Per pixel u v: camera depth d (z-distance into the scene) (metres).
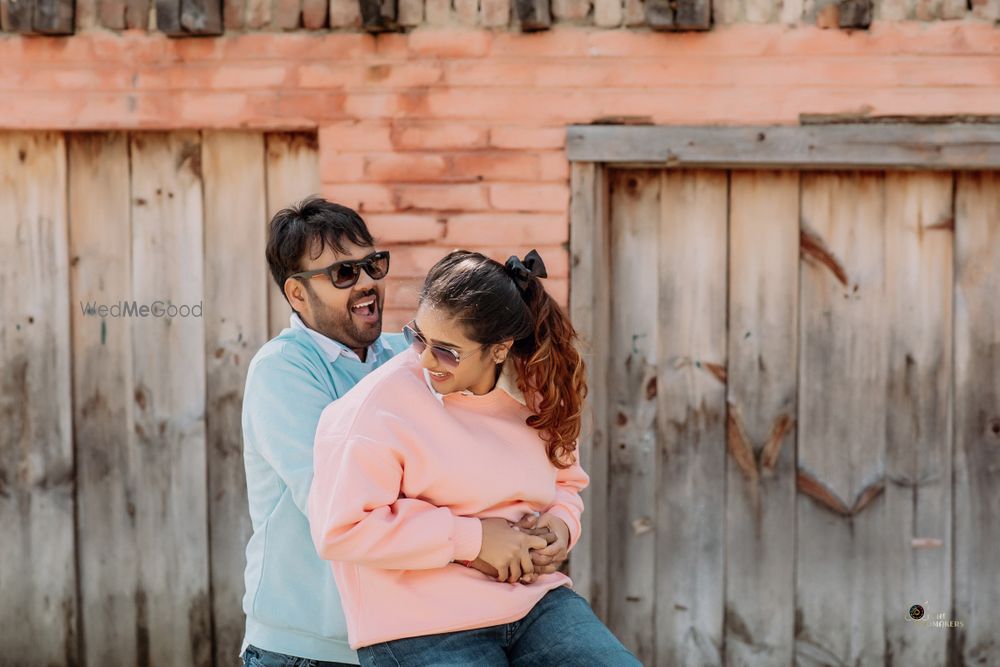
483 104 3.85
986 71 3.65
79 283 4.22
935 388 3.93
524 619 2.34
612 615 4.12
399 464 2.23
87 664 4.34
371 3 3.80
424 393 2.27
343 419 2.25
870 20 3.67
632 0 3.76
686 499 4.07
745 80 3.74
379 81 3.89
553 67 3.82
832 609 4.03
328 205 2.66
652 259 4.02
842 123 3.72
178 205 4.16
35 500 4.30
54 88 4.04
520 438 2.34
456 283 2.17
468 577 2.27
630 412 4.06
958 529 3.95
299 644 2.51
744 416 4.02
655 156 3.78
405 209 3.91
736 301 4.00
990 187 3.86
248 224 4.13
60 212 4.21
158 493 4.25
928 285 3.91
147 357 4.21
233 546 4.23
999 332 3.89
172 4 3.88
